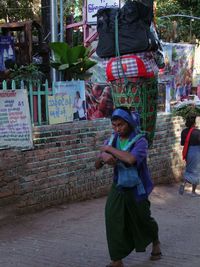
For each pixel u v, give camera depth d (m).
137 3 4.65
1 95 6.86
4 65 9.52
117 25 4.67
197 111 10.79
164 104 10.73
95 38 10.54
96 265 5.14
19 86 7.71
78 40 11.47
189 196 9.02
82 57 8.93
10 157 6.95
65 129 7.68
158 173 9.95
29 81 7.59
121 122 4.66
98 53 4.86
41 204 7.31
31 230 6.42
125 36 4.62
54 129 7.50
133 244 4.85
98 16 4.87
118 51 4.68
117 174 4.78
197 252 5.59
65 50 8.74
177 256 5.43
